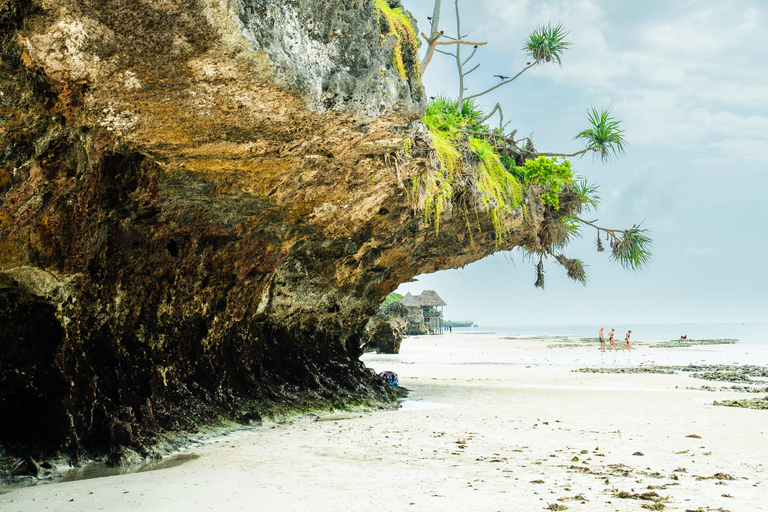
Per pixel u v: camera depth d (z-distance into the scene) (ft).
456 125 51.01
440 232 56.90
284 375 50.03
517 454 31.73
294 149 28.96
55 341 29.68
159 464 29.43
